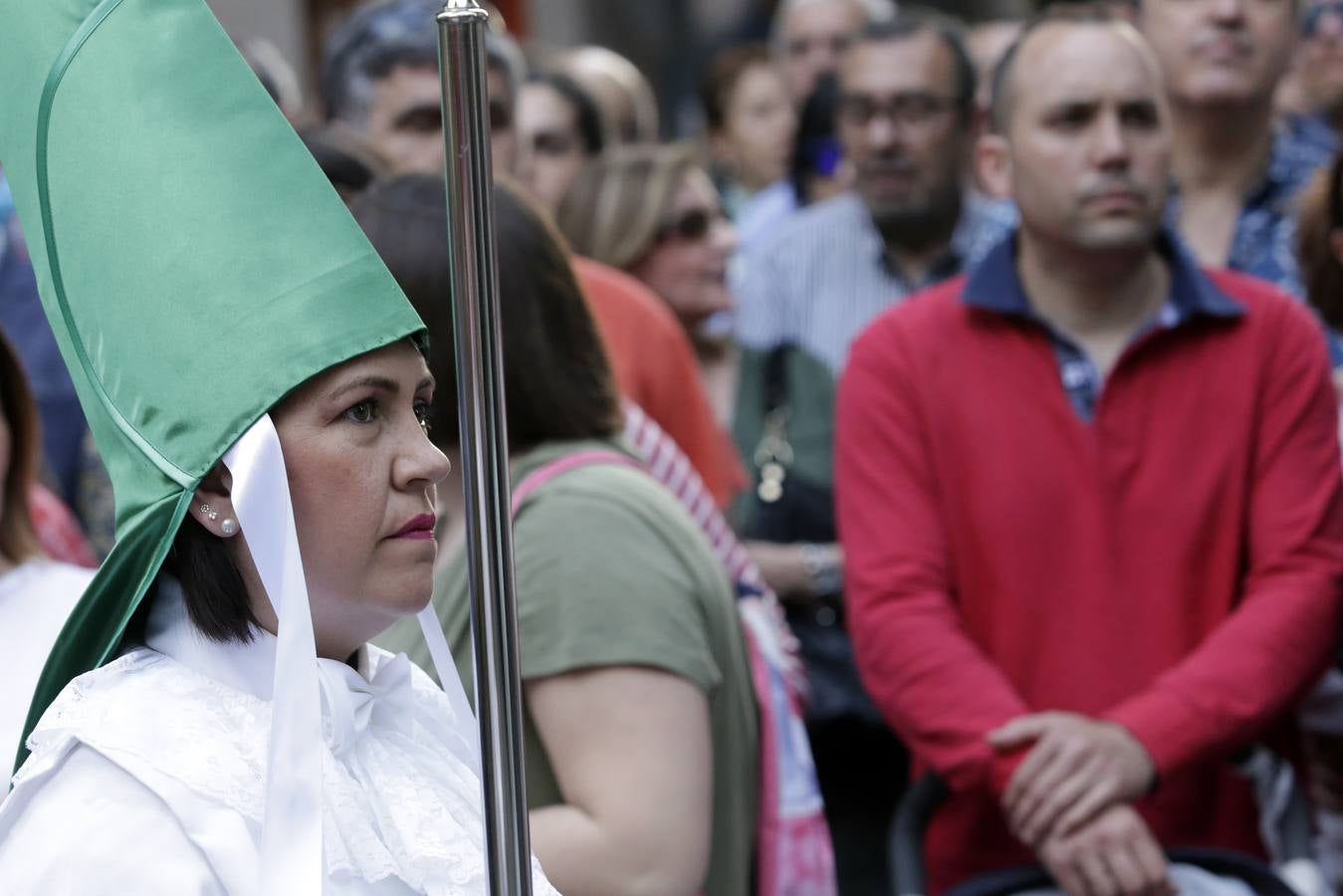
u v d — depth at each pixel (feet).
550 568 22.15
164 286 14.83
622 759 21.74
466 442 14.48
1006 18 105.50
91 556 38.11
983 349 30.73
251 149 15.10
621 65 63.10
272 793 13.85
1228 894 26.84
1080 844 27.22
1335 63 48.32
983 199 49.62
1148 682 29.63
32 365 40.88
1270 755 29.48
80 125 15.37
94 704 14.49
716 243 45.37
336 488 14.82
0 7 15.94
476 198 14.33
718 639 23.29
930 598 29.89
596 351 24.21
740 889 23.97
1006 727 28.04
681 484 30.42
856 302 46.44
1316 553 29.60
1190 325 30.27
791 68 67.36
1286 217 39.32
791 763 28.45
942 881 30.07
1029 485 30.09
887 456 30.78
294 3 70.54
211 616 14.97
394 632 23.22
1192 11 39.01
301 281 14.79
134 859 13.79
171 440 14.66
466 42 14.23
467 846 15.49
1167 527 29.84
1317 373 30.42
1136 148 30.19
